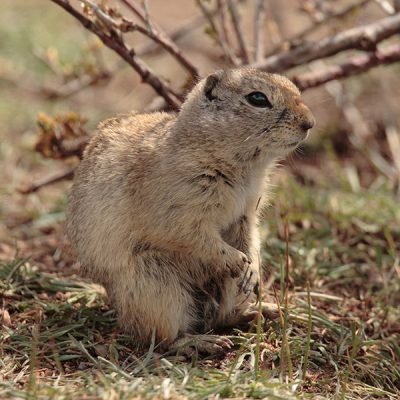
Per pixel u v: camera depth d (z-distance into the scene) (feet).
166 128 31.01
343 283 38.11
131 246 30.32
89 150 33.58
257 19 45.11
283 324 28.35
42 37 69.21
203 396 24.75
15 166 52.85
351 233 42.55
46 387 24.90
